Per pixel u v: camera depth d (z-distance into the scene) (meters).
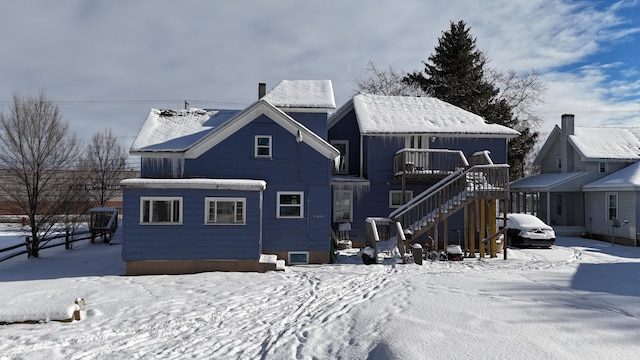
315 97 19.34
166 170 16.11
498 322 7.21
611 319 7.34
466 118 22.38
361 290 11.06
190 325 8.27
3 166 17.91
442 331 6.80
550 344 6.04
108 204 41.59
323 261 15.98
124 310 9.29
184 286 11.73
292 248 15.96
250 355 6.71
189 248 13.94
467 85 37.84
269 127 16.17
